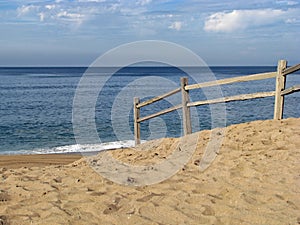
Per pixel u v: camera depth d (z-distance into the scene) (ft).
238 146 22.77
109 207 14.97
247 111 76.38
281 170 18.17
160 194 16.29
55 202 15.69
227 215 13.84
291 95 107.96
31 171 21.97
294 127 24.26
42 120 81.76
